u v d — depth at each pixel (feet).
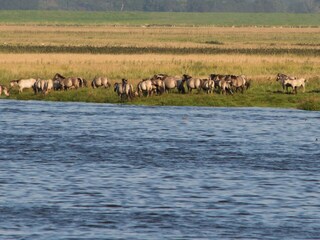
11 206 265.13
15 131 451.94
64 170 330.95
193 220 249.96
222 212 260.01
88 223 245.24
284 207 267.18
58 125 479.00
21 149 388.37
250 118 513.04
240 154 379.76
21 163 347.56
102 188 294.87
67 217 252.01
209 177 319.06
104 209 262.67
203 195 284.61
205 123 489.26
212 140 424.46
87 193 285.64
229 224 245.45
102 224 244.42
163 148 395.75
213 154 378.94
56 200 274.16
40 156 367.86
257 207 267.18
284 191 292.81
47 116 518.37
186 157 369.30
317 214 258.16
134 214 256.52
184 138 430.61
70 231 236.22
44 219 249.34
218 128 469.57
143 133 447.42
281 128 471.62
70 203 270.26
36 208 262.88
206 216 254.88
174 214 256.93
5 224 242.99
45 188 293.43
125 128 467.52
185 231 237.45
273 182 309.42
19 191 287.89
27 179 309.83
